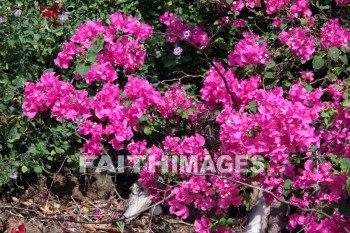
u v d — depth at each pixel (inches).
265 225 223.8
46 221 227.1
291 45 226.7
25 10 243.0
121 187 244.7
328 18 247.6
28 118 223.8
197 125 230.7
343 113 213.2
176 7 252.7
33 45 232.5
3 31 231.9
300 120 195.2
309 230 204.8
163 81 242.2
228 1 241.1
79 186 238.4
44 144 228.7
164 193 222.1
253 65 222.7
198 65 250.8
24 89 232.5
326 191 207.8
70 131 228.2
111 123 217.9
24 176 235.1
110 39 224.1
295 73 240.8
